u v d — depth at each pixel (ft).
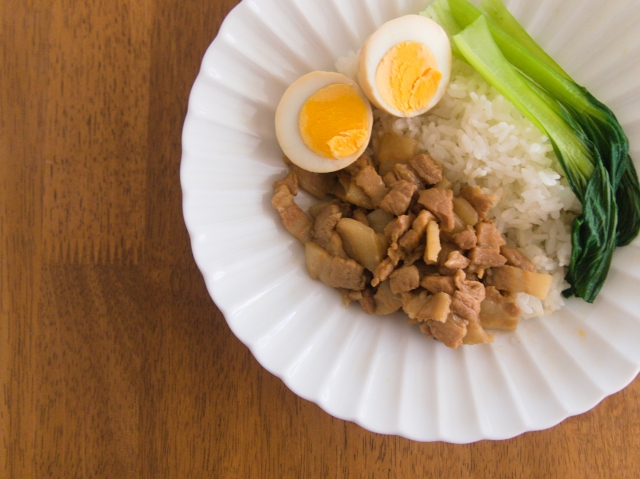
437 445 0.96
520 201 0.93
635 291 0.87
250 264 0.89
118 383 0.96
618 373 0.84
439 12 0.93
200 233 0.86
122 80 0.97
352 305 0.94
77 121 0.97
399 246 0.89
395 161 0.94
